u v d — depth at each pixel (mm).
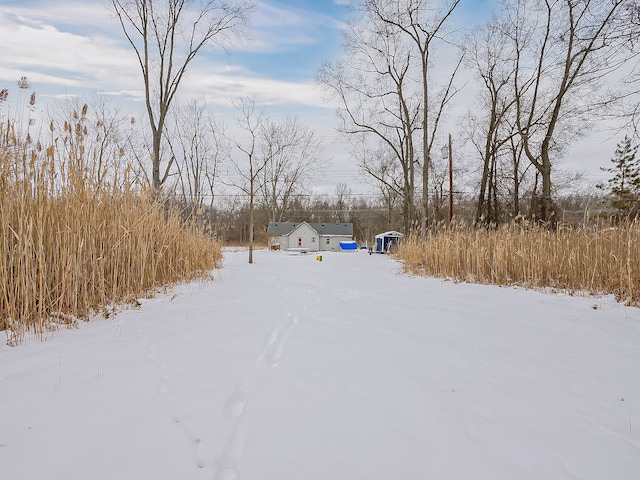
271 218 46906
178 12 13008
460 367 2861
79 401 2158
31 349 3115
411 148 19234
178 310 4902
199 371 2680
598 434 1907
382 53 18781
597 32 9938
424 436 1879
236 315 4629
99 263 5059
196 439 1831
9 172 4117
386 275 10258
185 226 8992
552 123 15453
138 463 1620
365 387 2475
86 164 5207
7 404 2104
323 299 6133
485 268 8289
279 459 1683
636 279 5672
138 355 2982
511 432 1918
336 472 1593
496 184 24016
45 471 1543
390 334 3818
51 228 4285
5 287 3553
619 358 3055
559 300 5617
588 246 6512
